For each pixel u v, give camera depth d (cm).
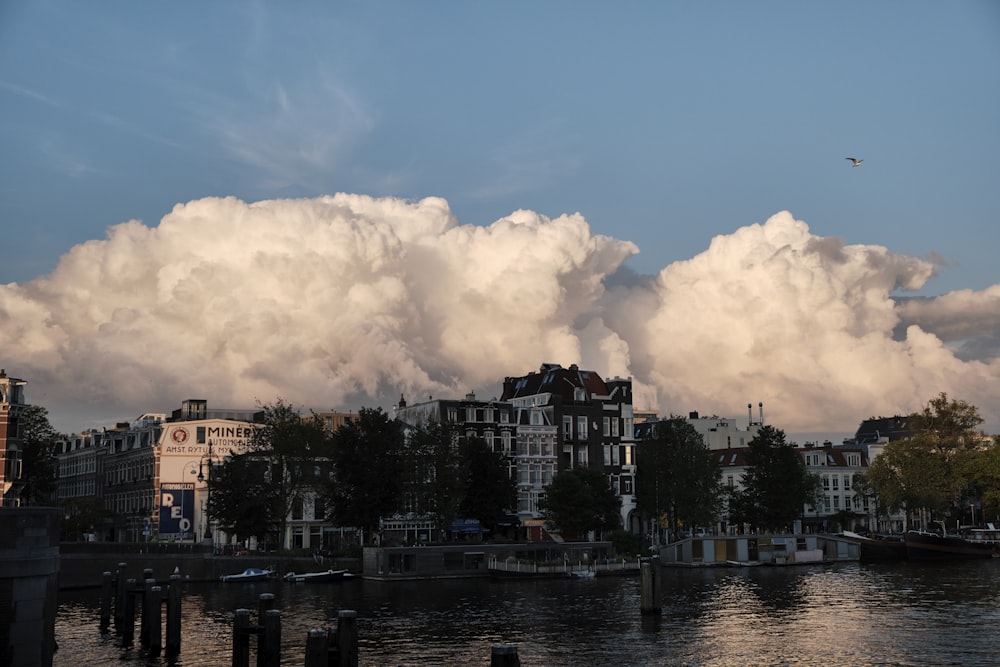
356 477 11581
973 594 8494
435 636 6325
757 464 14675
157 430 14475
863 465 19300
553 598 8656
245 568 10844
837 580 10269
